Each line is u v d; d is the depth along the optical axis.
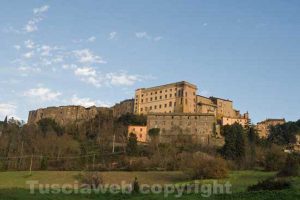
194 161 137.25
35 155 184.00
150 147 199.12
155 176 132.62
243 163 159.75
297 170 112.81
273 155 148.75
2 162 175.62
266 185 78.50
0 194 70.19
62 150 194.88
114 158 183.50
